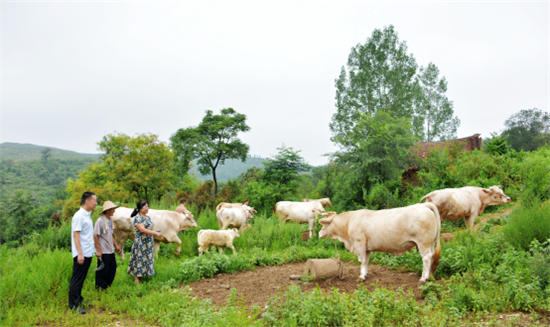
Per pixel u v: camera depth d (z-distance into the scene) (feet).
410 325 14.17
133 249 22.25
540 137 165.48
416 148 57.88
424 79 137.28
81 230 18.54
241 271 26.66
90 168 100.99
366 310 14.97
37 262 22.12
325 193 63.31
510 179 45.34
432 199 32.63
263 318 15.72
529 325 13.76
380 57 114.01
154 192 94.99
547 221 22.58
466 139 75.20
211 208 53.67
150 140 98.63
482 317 14.78
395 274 23.39
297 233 36.96
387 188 48.52
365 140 52.95
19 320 15.96
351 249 23.94
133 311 17.34
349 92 114.93
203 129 101.24
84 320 16.28
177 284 22.66
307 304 15.70
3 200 61.57
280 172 63.87
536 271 17.39
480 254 21.54
